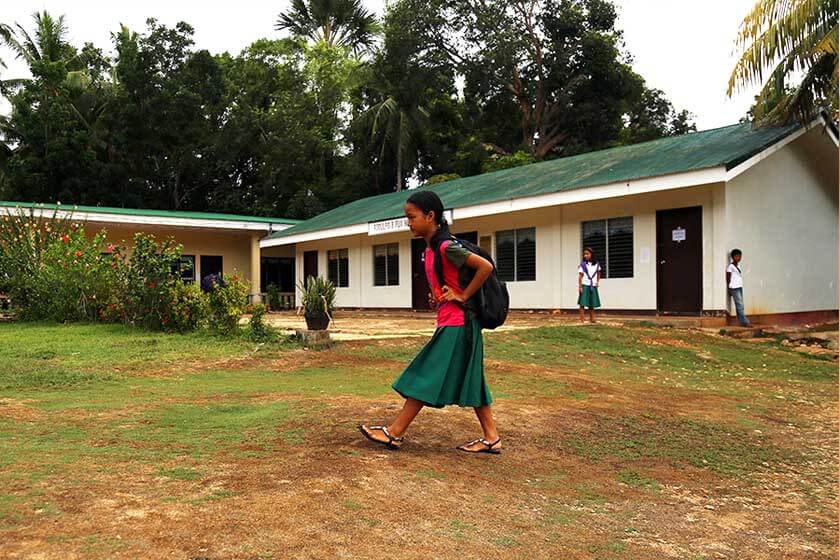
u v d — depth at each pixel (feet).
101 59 120.67
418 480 12.29
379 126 108.47
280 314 69.72
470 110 115.65
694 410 22.39
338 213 82.79
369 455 13.51
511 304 57.47
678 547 11.02
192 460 12.45
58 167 94.84
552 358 31.68
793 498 14.34
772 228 46.78
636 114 114.11
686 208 45.75
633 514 12.45
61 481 10.73
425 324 50.29
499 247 58.70
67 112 96.58
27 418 15.99
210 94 105.19
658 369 31.32
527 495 12.59
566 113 107.96
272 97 118.62
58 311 42.11
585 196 45.96
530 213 55.77
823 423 21.74
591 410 20.74
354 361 28.73
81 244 45.21
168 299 36.22
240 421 16.19
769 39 40.63
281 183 108.78
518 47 101.55
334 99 115.14
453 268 13.71
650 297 47.65
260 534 9.16
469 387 14.10
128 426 15.35
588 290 43.34
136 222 70.95
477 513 11.18
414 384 13.92
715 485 14.92
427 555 9.23
